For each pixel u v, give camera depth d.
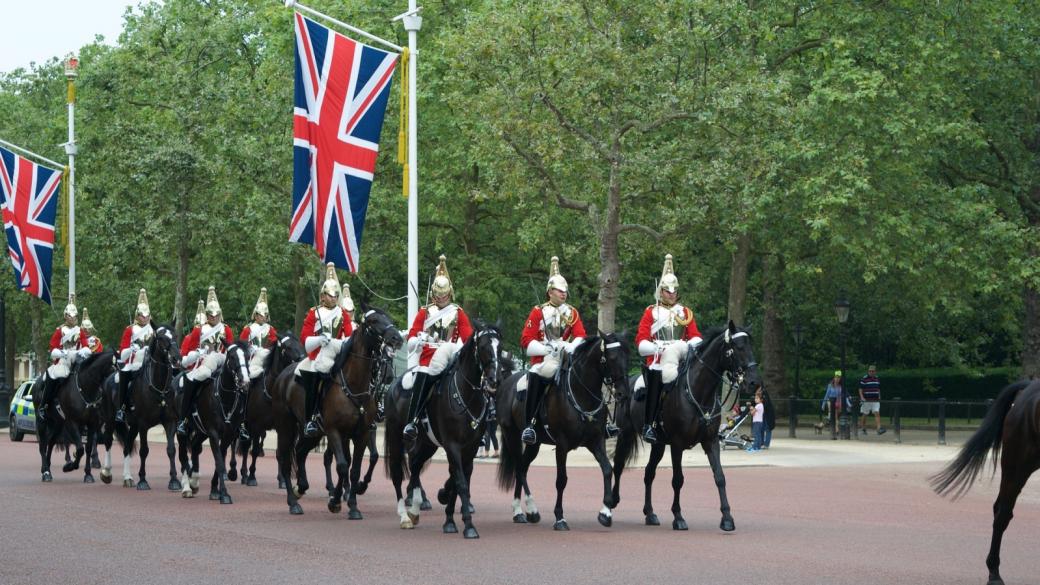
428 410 30.80
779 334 86.31
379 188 75.38
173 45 81.25
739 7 62.69
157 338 41.00
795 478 48.19
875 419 81.56
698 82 56.78
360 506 36.88
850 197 64.56
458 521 32.81
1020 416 22.98
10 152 77.00
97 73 78.69
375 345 32.62
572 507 36.88
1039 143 80.06
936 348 90.06
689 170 56.31
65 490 41.62
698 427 30.78
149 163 74.75
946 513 36.06
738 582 22.75
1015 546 28.77
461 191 78.56
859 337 99.44
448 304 31.77
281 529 30.80
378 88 48.78
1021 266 71.00
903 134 66.94
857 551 27.28
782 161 65.88
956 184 80.88
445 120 76.44
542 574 23.61
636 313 100.12
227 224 76.88
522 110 56.28
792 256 73.25
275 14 76.62
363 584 22.44
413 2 53.78
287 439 35.19
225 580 22.94
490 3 70.00
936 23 71.19
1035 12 76.62
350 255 48.72
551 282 31.91
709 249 83.31
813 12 72.44
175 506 36.38
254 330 41.34
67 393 45.59
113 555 26.14
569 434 30.78
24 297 107.00
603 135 59.00
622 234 66.81
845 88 66.12
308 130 49.34
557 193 59.22
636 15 55.75
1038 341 79.25
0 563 25.05
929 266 71.25
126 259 80.00
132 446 43.94
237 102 77.19
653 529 31.11
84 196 83.50
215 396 37.44
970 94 77.81
